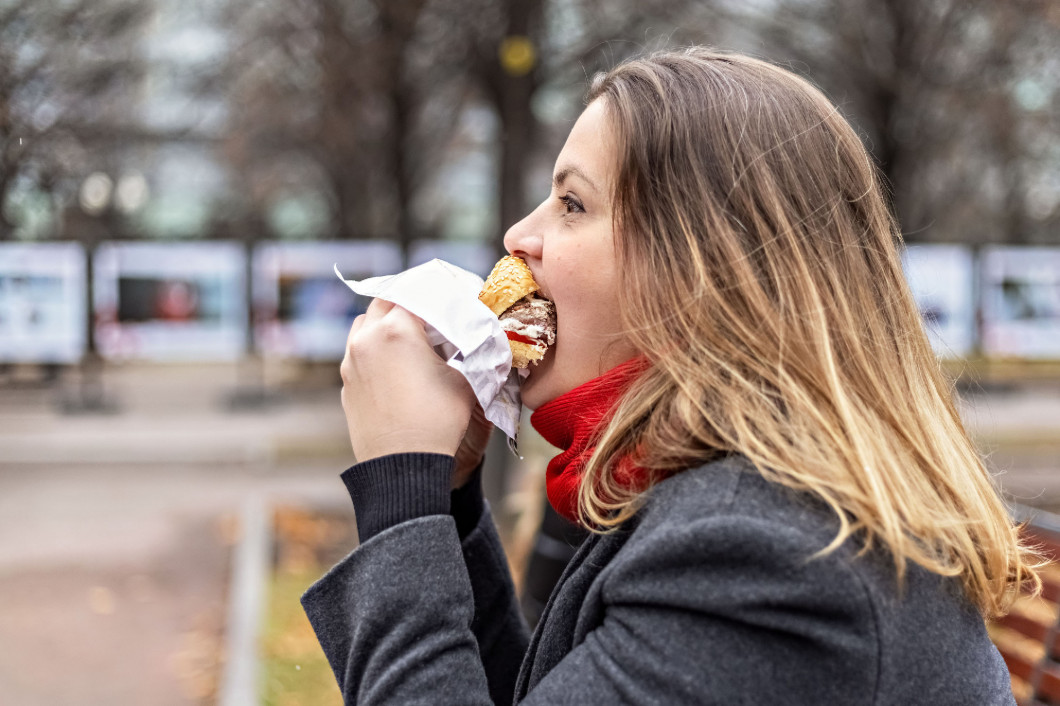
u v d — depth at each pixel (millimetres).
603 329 1129
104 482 10094
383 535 1040
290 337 16641
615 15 9203
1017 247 16234
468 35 10008
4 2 6086
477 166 24062
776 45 10875
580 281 1127
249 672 4344
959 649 942
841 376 1007
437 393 1118
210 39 12773
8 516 8461
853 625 850
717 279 1023
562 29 9453
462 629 1016
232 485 10039
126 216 17641
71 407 15016
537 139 11609
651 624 884
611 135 1124
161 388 18297
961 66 11008
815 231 1056
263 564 6527
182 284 15930
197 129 14875
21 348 14773
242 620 5180
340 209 18250
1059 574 2311
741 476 930
